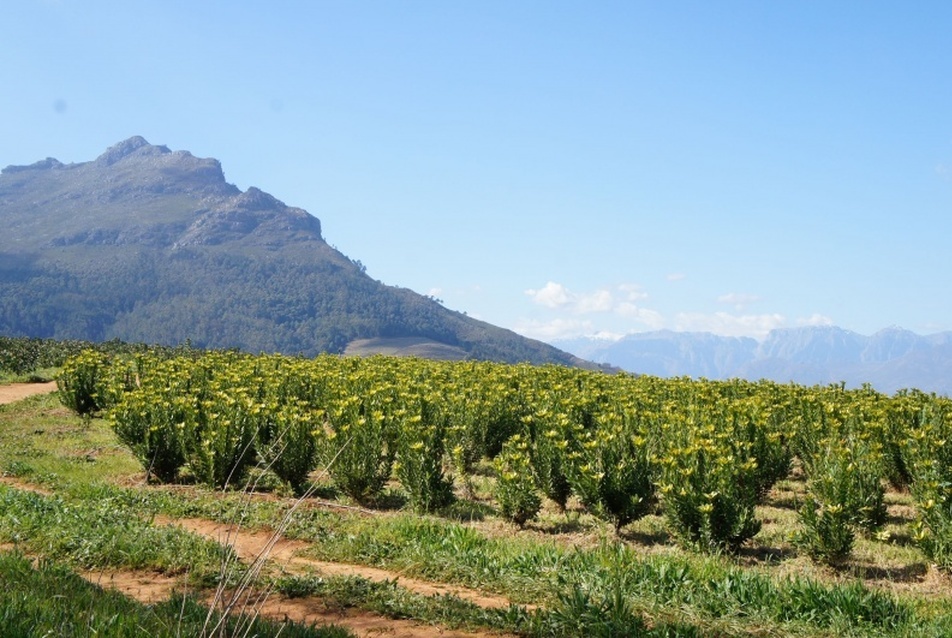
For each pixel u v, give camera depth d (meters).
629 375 26.12
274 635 6.45
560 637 7.40
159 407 15.86
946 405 16.39
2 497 11.75
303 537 11.23
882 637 7.44
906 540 11.97
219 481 14.84
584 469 11.85
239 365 24.92
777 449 14.23
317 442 14.16
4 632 5.64
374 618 7.89
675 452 11.80
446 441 15.52
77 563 9.22
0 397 27.66
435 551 10.15
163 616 6.53
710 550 10.77
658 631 7.34
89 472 15.92
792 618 7.98
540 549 10.08
